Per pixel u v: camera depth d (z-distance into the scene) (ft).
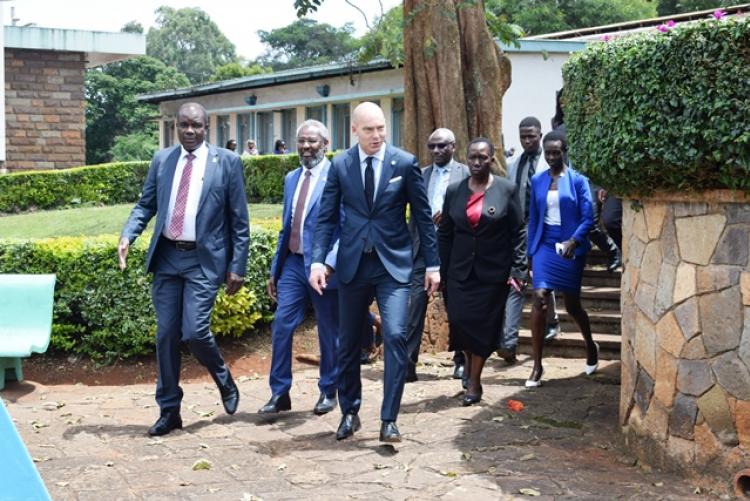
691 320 18.31
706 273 17.99
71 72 71.97
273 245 32.76
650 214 19.58
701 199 17.98
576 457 20.27
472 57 35.14
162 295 22.93
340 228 22.72
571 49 56.29
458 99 34.63
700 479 18.17
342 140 85.35
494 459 20.10
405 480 18.75
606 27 54.70
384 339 21.20
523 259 24.57
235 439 22.08
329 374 24.49
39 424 23.57
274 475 19.24
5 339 27.53
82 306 30.71
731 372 17.63
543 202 26.61
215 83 96.73
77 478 19.08
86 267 30.60
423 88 35.01
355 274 21.39
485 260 24.27
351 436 22.03
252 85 91.50
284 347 24.36
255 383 28.84
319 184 24.29
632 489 18.01
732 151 16.61
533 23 95.61
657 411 19.31
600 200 32.48
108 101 173.78
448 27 34.55
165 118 114.83
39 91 71.26
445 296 25.16
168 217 22.80
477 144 24.49
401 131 76.89
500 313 24.48
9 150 70.79
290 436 22.29
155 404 26.14
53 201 66.90
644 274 19.84
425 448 21.02
